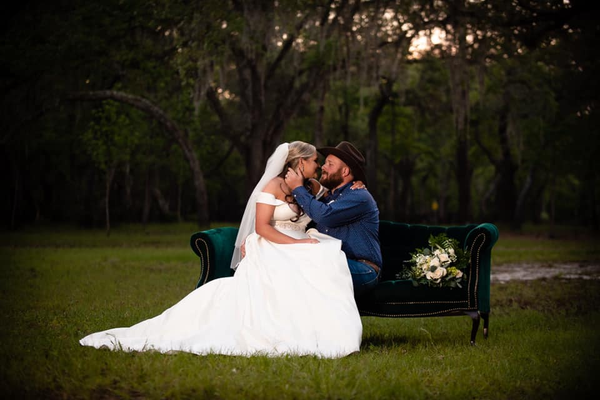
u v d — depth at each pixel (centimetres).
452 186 6262
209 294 526
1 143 2327
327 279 524
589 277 1227
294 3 2019
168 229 3575
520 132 3036
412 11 2077
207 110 3048
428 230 671
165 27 2167
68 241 2300
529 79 2941
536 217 5619
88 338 507
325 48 2334
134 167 3247
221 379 403
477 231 565
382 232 676
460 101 2127
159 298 841
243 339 493
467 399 390
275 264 529
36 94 2262
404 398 381
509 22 1847
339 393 378
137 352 474
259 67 2464
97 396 380
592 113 2784
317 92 3034
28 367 429
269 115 2980
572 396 404
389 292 570
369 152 3347
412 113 3762
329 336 496
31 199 3731
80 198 3572
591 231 3975
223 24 2128
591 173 3319
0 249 1808
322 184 600
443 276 561
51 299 815
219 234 604
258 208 559
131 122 2538
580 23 1816
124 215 4197
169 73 2298
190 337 498
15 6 2114
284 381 399
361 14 2114
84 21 2116
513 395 404
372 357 487
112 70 2334
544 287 1045
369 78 2312
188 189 5103
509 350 537
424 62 2816
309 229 592
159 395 377
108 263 1401
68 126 2900
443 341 596
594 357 506
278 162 576
